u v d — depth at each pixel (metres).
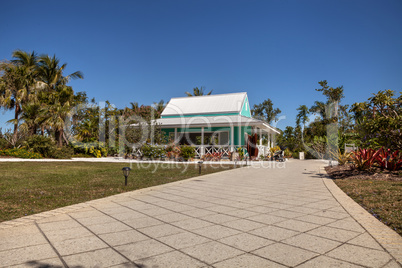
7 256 2.61
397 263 2.44
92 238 3.17
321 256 2.62
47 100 20.19
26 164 12.16
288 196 5.86
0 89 19.31
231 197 5.78
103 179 8.09
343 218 4.01
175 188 6.93
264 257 2.62
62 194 5.71
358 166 9.30
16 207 4.54
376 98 8.90
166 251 2.79
